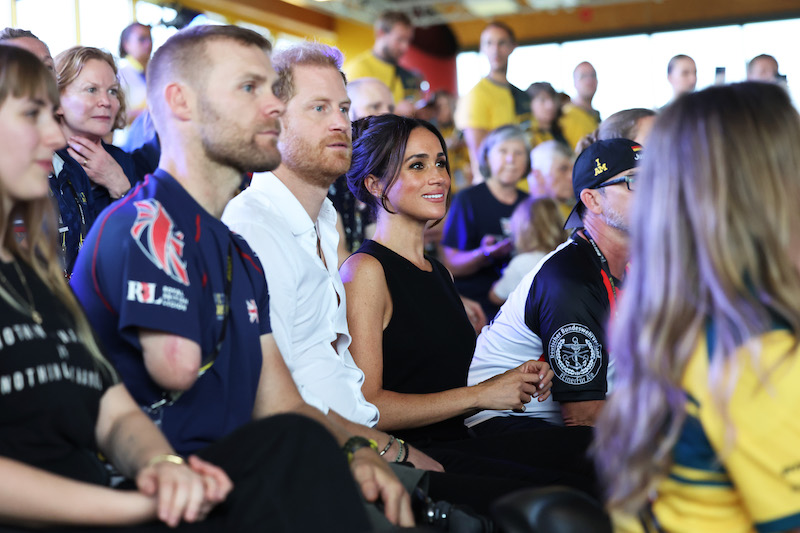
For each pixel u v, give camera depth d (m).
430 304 2.48
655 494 1.27
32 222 1.53
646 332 1.22
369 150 2.50
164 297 1.64
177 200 1.78
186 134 1.81
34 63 1.50
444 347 2.48
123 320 1.63
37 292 1.50
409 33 8.12
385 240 2.53
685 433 1.21
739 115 1.20
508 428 2.63
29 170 1.49
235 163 1.83
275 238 2.11
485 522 1.80
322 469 1.44
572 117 8.23
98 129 3.09
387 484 1.81
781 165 1.19
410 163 2.49
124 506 1.39
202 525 1.42
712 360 1.17
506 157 5.37
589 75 8.27
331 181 2.29
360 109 5.59
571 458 2.29
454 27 13.48
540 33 13.43
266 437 1.46
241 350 1.80
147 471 1.44
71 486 1.38
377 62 8.05
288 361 2.08
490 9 12.32
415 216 2.49
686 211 1.21
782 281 1.17
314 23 12.76
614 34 13.15
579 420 2.47
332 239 2.40
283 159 2.25
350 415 2.21
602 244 2.59
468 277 5.17
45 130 1.51
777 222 1.17
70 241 2.79
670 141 1.24
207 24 1.88
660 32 12.93
